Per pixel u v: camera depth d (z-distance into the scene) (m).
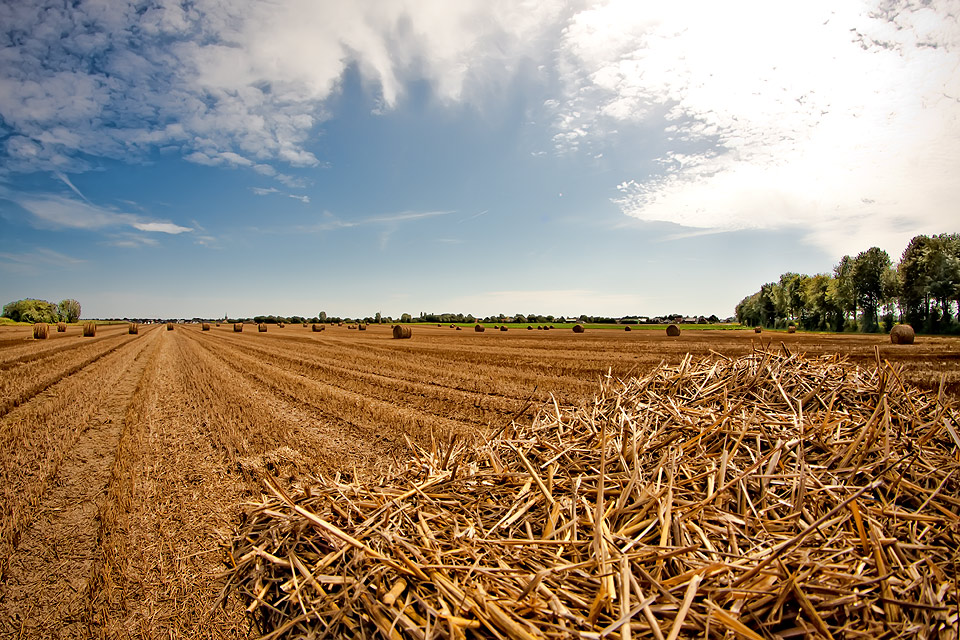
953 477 3.26
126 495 5.34
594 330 68.31
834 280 63.34
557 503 3.36
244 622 3.11
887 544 2.72
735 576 2.54
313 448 7.25
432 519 3.48
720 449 3.83
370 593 2.85
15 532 4.47
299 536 3.49
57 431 8.22
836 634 2.33
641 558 2.72
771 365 4.90
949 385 12.19
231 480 5.83
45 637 3.05
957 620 2.29
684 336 46.16
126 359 21.44
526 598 2.53
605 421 4.52
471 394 11.98
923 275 50.03
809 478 3.32
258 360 21.19
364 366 18.50
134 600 3.39
